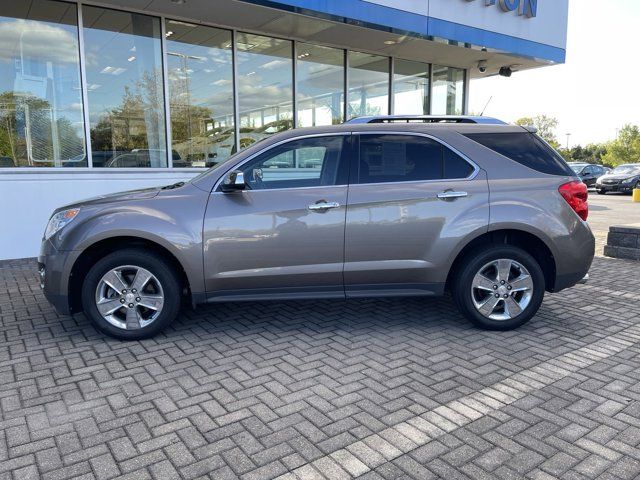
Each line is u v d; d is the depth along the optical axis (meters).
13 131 7.74
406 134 4.43
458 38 9.89
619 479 2.43
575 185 4.46
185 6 7.92
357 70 10.99
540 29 11.31
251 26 9.03
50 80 7.87
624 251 7.95
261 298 4.30
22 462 2.58
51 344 4.19
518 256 4.35
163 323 4.25
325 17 8.39
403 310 5.13
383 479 2.44
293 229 4.18
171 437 2.80
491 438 2.79
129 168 8.52
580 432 2.84
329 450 2.68
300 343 4.22
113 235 4.07
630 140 53.00
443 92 12.58
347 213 4.21
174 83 8.87
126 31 8.30
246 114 9.72
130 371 3.67
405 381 3.49
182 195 4.23
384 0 8.80
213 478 2.45
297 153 4.36
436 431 2.86
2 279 6.36
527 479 2.43
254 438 2.80
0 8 7.46
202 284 4.19
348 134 4.40
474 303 4.41
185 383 3.47
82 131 8.16
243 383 3.47
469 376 3.57
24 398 3.25
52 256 4.15
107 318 4.21
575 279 4.49
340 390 3.36
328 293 4.34
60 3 7.70
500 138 4.53
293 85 10.16
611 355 3.95
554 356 3.92
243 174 4.16
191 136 9.20
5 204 7.49
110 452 2.67
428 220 4.26
